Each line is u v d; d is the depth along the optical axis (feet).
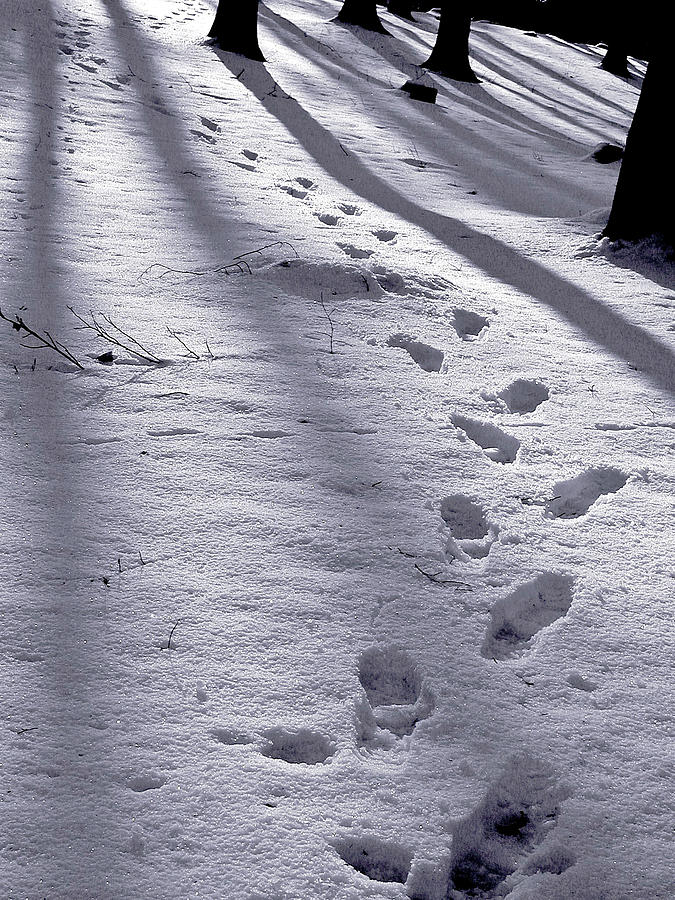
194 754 6.56
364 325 14.57
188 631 7.69
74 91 29.27
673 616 8.65
